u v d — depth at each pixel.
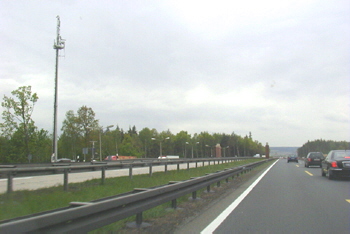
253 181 16.58
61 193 9.53
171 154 144.88
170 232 5.99
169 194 7.26
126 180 14.34
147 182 13.66
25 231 3.34
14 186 12.70
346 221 7.00
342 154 17.08
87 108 65.12
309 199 10.19
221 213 7.85
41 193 9.54
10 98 39.66
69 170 11.59
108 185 12.38
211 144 168.50
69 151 81.94
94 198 9.15
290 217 7.41
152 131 143.00
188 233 5.96
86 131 64.44
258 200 9.95
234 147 179.50
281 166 36.34
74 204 4.65
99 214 4.73
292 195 11.10
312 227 6.46
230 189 12.91
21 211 6.79
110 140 97.50
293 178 18.39
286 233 6.01
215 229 6.27
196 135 161.00
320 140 147.88
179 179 15.48
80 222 4.30
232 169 15.25
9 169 9.39
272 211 8.13
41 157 81.81
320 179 17.59
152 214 7.29
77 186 11.95
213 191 11.86
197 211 8.04
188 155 154.88
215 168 27.03
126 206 5.48
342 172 16.28
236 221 6.98
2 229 3.06
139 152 120.75
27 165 25.12
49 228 3.80
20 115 40.12
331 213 7.88
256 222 6.89
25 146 40.97
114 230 5.88
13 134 40.81
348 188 13.23
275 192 11.93
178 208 8.23
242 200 9.94
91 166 12.82
